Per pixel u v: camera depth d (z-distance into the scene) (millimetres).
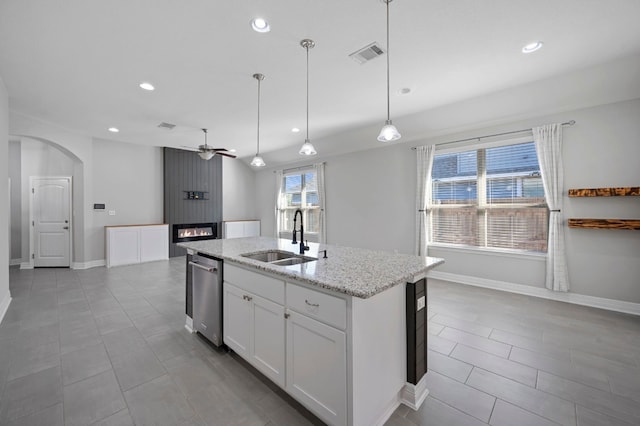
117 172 6023
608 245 3326
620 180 3225
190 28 2242
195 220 7184
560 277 3555
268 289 1819
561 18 2148
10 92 3422
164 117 4418
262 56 2668
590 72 2980
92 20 2129
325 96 3633
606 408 1696
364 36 2371
